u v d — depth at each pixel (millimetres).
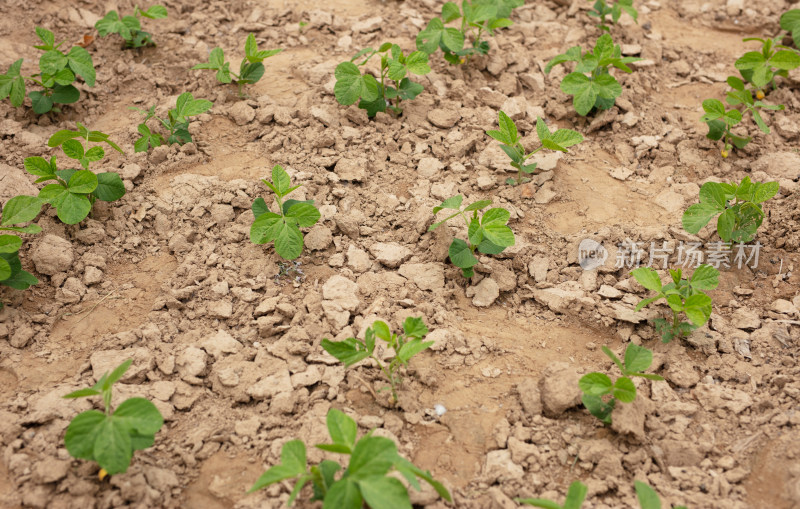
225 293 2377
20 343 2311
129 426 2152
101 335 2330
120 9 2814
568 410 2268
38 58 2693
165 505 2178
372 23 2812
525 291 2404
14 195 2451
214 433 2236
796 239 2443
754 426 2250
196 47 2752
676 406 2266
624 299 2379
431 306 2367
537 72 2723
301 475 2135
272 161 2541
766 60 2629
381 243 2443
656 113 2664
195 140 2570
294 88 2672
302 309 2357
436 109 2637
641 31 2836
